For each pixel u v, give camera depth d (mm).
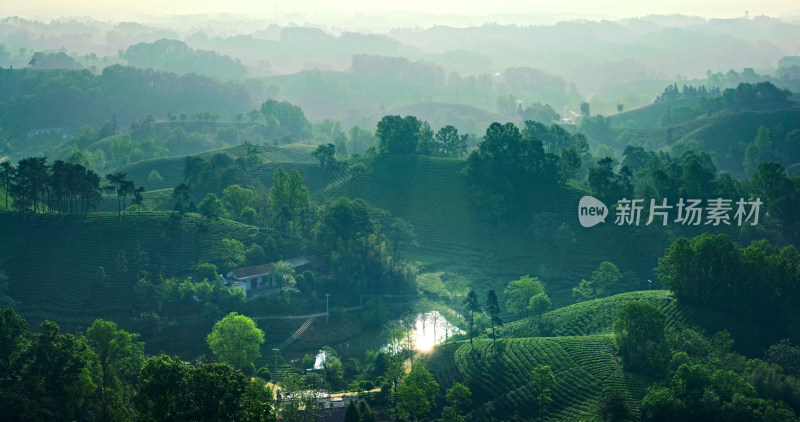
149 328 173500
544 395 132750
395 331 174500
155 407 97062
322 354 174625
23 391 112562
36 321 174375
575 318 177750
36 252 196250
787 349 147375
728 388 127562
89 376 118875
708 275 170875
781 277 168625
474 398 140750
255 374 156375
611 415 125375
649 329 145500
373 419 119875
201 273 193875
